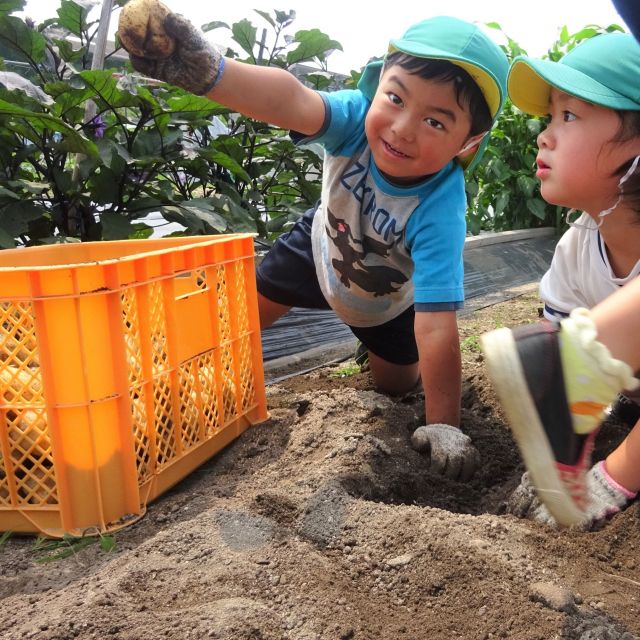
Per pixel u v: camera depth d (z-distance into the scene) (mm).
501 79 1017
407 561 743
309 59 2203
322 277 1344
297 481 911
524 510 903
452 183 1114
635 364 592
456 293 1067
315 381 1491
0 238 1431
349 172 1164
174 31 955
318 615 668
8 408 811
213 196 1800
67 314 776
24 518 834
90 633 632
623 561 792
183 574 727
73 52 1729
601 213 820
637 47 784
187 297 959
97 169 1739
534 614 662
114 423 831
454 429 1059
